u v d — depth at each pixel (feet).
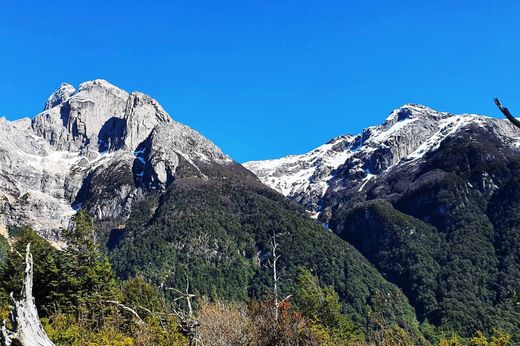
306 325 81.10
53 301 148.15
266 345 75.72
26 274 39.52
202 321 77.41
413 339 101.55
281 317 78.59
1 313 91.30
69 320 100.32
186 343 77.51
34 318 38.63
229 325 77.30
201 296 88.17
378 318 98.94
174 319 83.25
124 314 111.86
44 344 38.22
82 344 84.33
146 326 81.10
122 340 79.36
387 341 94.63
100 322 109.29
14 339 36.88
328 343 95.45
